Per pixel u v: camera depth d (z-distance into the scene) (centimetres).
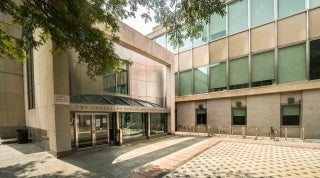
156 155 1086
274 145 1305
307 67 1505
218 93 2067
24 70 1908
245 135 1820
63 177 735
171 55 2128
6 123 1833
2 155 1103
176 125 2553
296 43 1572
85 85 1454
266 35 1745
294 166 844
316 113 1465
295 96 1577
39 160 982
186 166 867
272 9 1712
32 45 682
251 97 1833
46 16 614
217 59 2109
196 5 638
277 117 1662
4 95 1836
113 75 1727
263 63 1762
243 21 1905
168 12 723
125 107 1538
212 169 821
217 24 2123
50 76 1072
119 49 1794
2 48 706
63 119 1058
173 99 2128
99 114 1345
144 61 2039
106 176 743
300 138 1530
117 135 1421
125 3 681
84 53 729
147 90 2044
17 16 614
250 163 902
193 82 2347
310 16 1509
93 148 1265
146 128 1781
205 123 2217
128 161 959
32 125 1611
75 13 598
